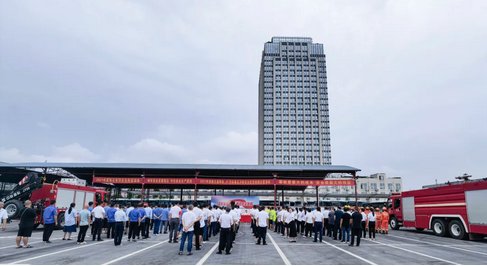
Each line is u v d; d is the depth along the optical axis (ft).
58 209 55.31
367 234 61.72
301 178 115.65
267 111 435.94
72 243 38.75
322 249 36.78
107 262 26.32
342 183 94.43
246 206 94.43
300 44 464.65
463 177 53.36
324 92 444.55
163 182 93.71
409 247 39.99
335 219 48.96
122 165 94.07
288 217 44.83
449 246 41.86
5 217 36.04
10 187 99.04
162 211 55.52
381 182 275.59
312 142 422.41
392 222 76.02
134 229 42.88
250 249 36.17
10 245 36.27
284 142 422.00
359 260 29.25
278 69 451.12
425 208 60.90
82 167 89.81
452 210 53.31
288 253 33.17
